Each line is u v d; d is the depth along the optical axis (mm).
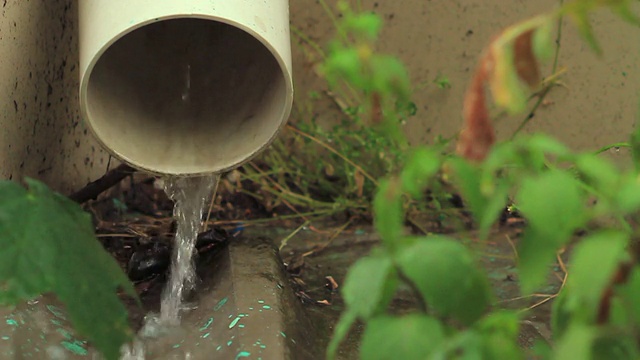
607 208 1083
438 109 3912
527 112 3818
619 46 3740
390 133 1314
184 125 2980
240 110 3002
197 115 3018
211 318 2537
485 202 1148
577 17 1148
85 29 2760
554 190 1081
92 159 3533
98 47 2609
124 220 3422
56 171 3309
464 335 1111
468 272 1115
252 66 3043
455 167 1146
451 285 1109
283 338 2277
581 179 1378
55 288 1263
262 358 2156
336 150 3869
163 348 2461
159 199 3578
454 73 3887
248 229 3510
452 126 3918
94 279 1298
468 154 1178
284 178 3834
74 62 3387
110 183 3258
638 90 3746
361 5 3855
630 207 1062
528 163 1158
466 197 1165
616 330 1151
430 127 3924
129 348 2436
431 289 1109
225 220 3535
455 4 3834
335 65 1228
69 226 1312
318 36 3910
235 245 2977
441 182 3564
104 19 2650
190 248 2893
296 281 3066
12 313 2303
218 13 2592
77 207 1382
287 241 3428
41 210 1299
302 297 2898
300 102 3957
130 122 2906
